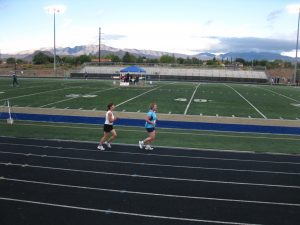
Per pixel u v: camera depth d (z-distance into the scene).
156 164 11.50
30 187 9.22
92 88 38.97
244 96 34.34
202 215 7.71
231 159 12.29
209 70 70.06
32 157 12.05
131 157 12.30
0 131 16.36
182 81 60.69
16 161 11.54
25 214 7.61
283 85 56.50
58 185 9.40
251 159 12.35
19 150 12.95
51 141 14.47
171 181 9.88
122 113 21.72
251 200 8.62
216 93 36.78
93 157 12.20
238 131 17.66
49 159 11.84
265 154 13.07
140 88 40.75
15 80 40.47
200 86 47.34
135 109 23.50
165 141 14.91
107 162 11.63
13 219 7.35
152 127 13.16
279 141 15.47
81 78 61.47
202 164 11.61
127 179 9.97
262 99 32.03
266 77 67.00
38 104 25.14
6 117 20.09
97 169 10.85
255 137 16.25
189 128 18.00
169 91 37.59
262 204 8.39
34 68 81.50
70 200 8.41
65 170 10.70
